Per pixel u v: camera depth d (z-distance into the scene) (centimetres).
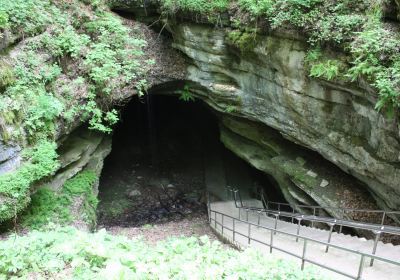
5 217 779
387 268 631
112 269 489
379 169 840
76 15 1152
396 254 695
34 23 984
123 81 1173
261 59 1035
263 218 1370
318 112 949
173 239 726
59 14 1094
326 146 991
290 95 996
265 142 1306
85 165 1148
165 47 1315
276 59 977
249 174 1716
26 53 938
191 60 1275
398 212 770
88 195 1088
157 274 511
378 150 823
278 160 1238
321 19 834
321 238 899
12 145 817
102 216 1427
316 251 784
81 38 1101
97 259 540
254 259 627
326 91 890
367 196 1016
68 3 1152
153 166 1769
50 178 936
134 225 1395
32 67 930
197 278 514
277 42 955
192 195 1623
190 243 683
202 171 1772
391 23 734
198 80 1282
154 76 1274
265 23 961
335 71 798
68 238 639
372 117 798
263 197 1517
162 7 1203
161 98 1948
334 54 826
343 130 912
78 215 978
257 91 1134
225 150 1866
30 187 847
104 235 647
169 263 559
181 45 1254
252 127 1316
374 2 768
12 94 855
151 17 1308
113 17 1234
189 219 1444
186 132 1966
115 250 582
